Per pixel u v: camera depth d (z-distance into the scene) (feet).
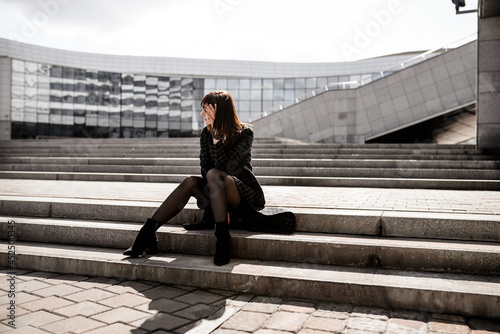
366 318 7.51
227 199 10.21
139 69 112.47
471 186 20.45
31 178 29.07
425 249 9.04
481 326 7.13
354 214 10.89
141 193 17.79
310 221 11.11
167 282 9.50
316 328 7.08
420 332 6.89
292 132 63.26
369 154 32.42
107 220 12.97
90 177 27.55
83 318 7.47
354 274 8.87
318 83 111.65
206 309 7.96
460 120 60.34
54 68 105.19
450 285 8.00
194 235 10.68
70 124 106.73
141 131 112.98
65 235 11.97
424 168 26.00
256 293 8.82
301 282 8.57
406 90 56.29
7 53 98.32
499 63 29.76
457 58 53.21
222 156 10.34
